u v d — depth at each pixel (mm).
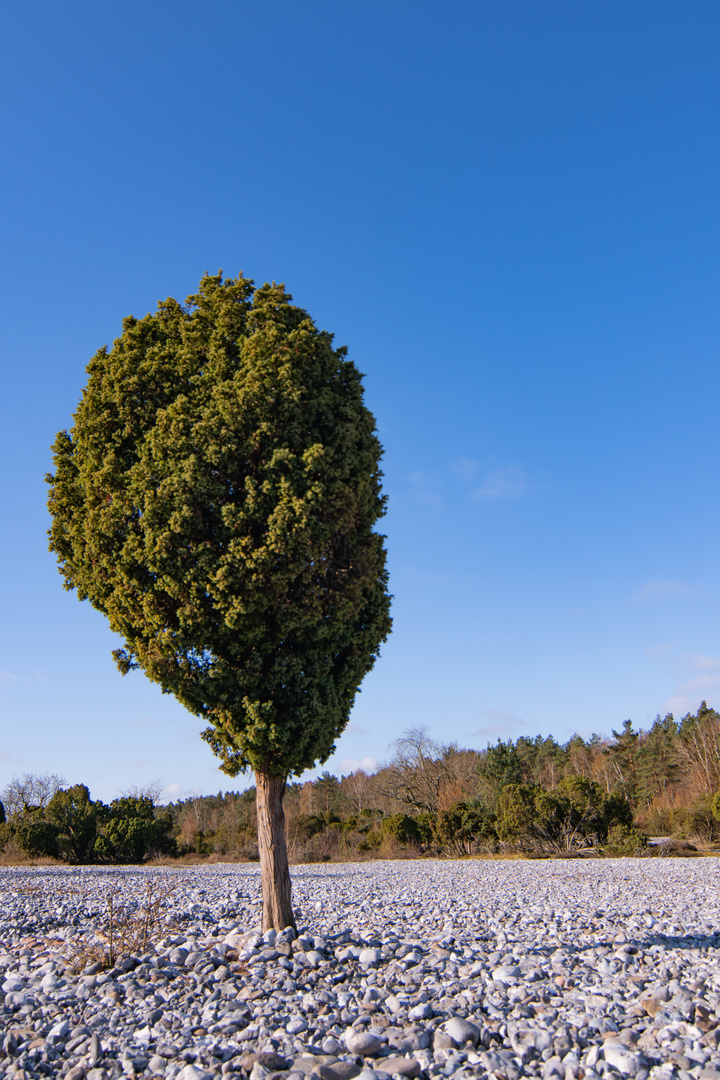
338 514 9180
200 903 15648
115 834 34375
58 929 11562
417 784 49281
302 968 7301
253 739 8844
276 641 9258
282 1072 4879
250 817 57062
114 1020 6094
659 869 24391
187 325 9953
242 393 8922
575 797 35531
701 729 66812
